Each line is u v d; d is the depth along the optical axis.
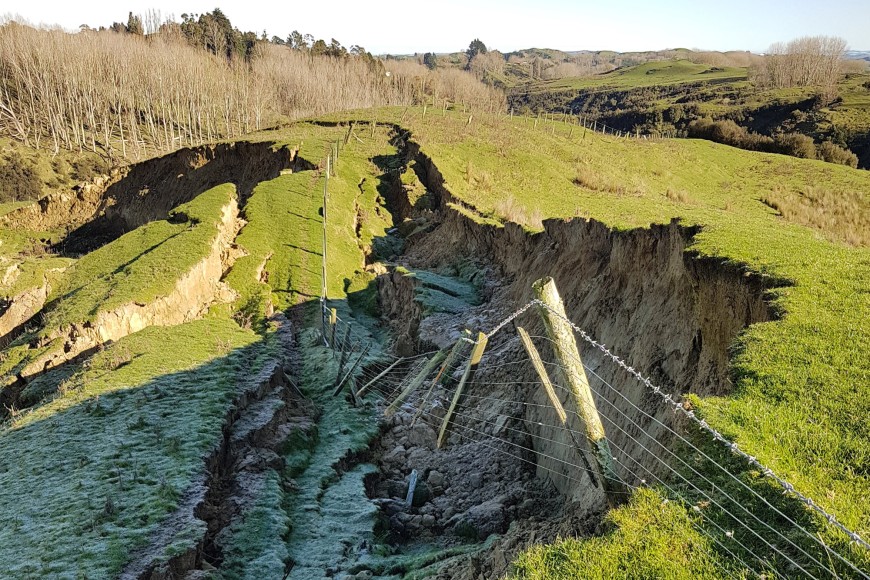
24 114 122.75
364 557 17.53
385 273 46.91
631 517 9.81
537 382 23.98
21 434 22.64
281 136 79.88
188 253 40.84
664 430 13.69
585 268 27.20
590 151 77.25
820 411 10.81
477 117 91.38
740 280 15.52
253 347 29.47
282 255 45.97
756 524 9.02
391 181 64.31
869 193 67.88
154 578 15.21
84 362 29.28
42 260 48.25
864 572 7.80
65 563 15.63
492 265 40.12
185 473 19.12
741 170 82.56
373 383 29.42
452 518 19.75
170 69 128.12
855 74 163.25
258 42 189.62
